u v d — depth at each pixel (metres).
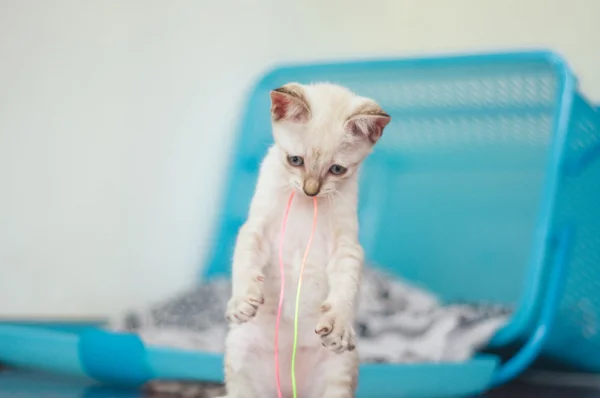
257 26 3.15
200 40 3.14
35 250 2.98
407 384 1.77
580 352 2.42
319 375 1.34
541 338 2.06
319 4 3.14
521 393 2.06
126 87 3.09
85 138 3.04
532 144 2.73
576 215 2.35
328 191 1.30
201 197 3.12
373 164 2.94
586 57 2.90
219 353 1.88
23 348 1.96
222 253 2.90
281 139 1.30
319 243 1.34
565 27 2.93
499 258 2.76
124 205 3.07
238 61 3.15
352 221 1.34
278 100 1.29
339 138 1.27
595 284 2.40
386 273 2.71
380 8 3.10
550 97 2.68
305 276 1.34
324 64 2.93
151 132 3.11
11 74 2.99
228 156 3.11
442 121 2.85
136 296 3.06
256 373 1.36
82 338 1.87
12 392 1.81
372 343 2.15
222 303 2.53
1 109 2.98
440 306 2.53
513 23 2.98
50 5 3.02
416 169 2.88
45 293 2.98
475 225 2.80
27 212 2.98
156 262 3.09
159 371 1.81
